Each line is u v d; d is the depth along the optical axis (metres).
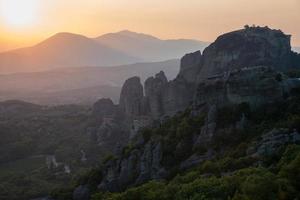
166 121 147.38
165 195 89.88
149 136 142.00
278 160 94.81
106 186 133.62
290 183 77.12
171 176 118.25
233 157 106.62
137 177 129.25
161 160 125.50
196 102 134.62
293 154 88.12
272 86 123.00
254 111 121.75
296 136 101.31
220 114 124.69
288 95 123.56
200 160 116.50
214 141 119.62
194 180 93.12
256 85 123.69
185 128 129.38
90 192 140.25
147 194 94.62
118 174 135.25
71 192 150.25
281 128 106.38
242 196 73.81
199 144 121.81
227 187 81.56
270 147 99.62
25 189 197.88
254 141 107.44
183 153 124.06
